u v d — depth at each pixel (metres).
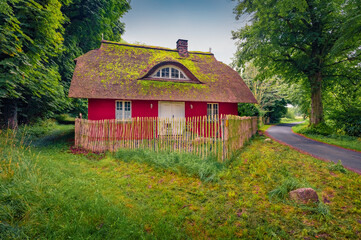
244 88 15.94
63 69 15.92
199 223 3.36
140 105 12.68
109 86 11.44
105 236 2.73
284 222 3.41
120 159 7.35
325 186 4.83
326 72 15.45
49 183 4.07
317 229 3.21
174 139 7.50
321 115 15.43
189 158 6.55
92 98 10.96
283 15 12.83
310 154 7.99
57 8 9.50
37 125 13.41
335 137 13.29
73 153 8.09
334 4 11.50
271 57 16.47
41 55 9.91
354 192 4.43
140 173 5.87
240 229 3.23
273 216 3.57
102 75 11.91
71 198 3.70
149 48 15.81
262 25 14.20
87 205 3.42
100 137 8.43
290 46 15.12
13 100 10.60
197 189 4.78
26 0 8.48
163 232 2.98
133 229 2.95
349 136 13.42
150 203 4.00
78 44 18.28
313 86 15.14
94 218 3.08
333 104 18.61
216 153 6.61
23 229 2.61
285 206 3.92
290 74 16.88
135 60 13.99
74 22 16.38
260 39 14.97
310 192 4.06
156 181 5.27
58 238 2.55
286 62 16.59
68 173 5.23
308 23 14.09
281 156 7.60
